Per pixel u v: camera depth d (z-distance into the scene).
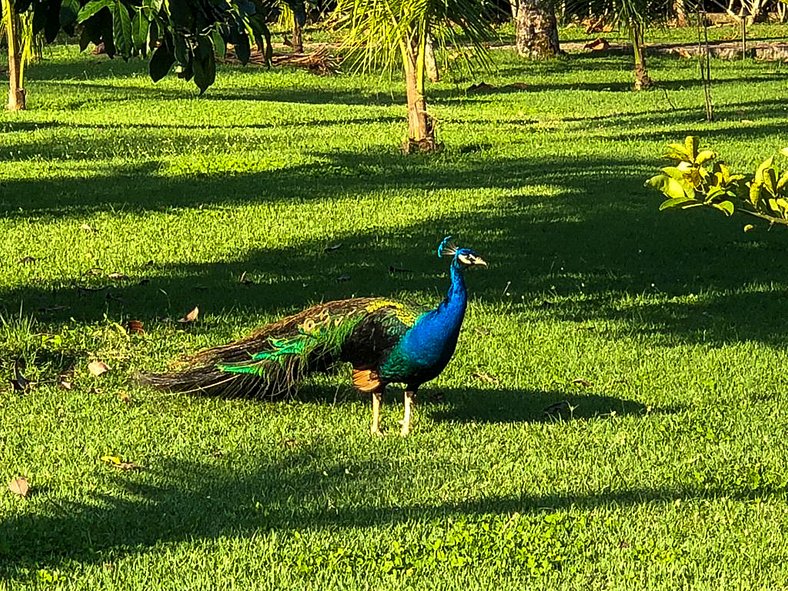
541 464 6.99
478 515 6.24
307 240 13.15
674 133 21.22
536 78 32.94
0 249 12.43
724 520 6.25
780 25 46.56
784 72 33.91
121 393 8.06
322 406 7.98
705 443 7.41
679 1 31.36
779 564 5.77
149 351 8.98
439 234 13.42
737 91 29.08
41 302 10.27
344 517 6.19
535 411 8.03
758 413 8.03
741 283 11.54
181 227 13.71
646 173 17.25
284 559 5.69
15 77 25.45
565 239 13.21
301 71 34.06
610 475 6.85
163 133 21.67
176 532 5.96
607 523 6.14
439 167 17.97
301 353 7.53
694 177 4.96
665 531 6.11
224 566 5.57
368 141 20.81
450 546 5.84
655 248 12.85
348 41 18.50
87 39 5.34
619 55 38.47
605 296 10.96
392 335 7.23
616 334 9.81
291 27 40.62
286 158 18.67
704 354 9.30
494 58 36.75
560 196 15.59
